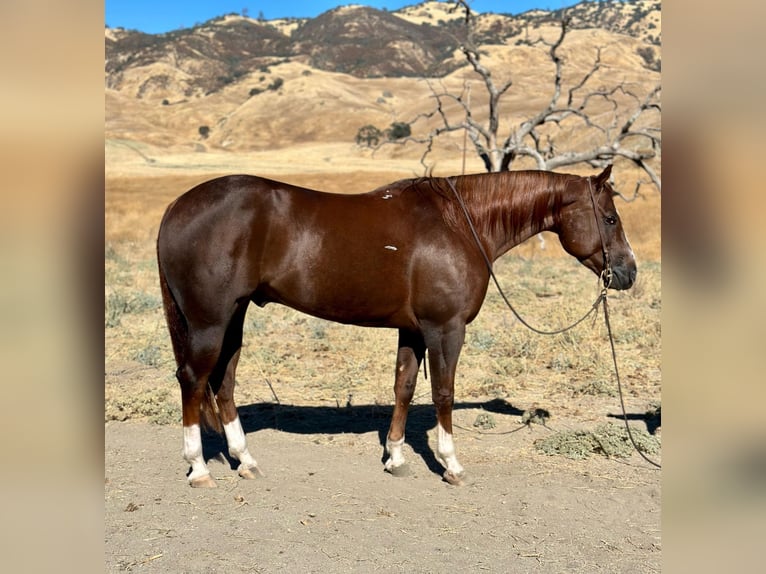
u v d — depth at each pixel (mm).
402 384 5156
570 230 5164
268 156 91750
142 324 10523
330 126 141625
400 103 160625
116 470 5164
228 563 3758
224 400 5090
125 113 171250
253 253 4621
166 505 4531
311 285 4742
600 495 4824
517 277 15242
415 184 5090
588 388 7395
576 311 10953
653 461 5504
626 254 5176
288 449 5750
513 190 5121
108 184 50250
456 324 4867
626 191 35250
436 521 4371
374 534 4156
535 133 21344
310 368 8289
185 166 69125
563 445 5699
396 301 4820
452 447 5035
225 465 5320
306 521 4316
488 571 3750
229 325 5004
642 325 9984
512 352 8883
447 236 4820
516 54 115562
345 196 4945
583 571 3768
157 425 6332
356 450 5781
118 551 3857
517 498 4754
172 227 4602
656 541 4145
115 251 19594
